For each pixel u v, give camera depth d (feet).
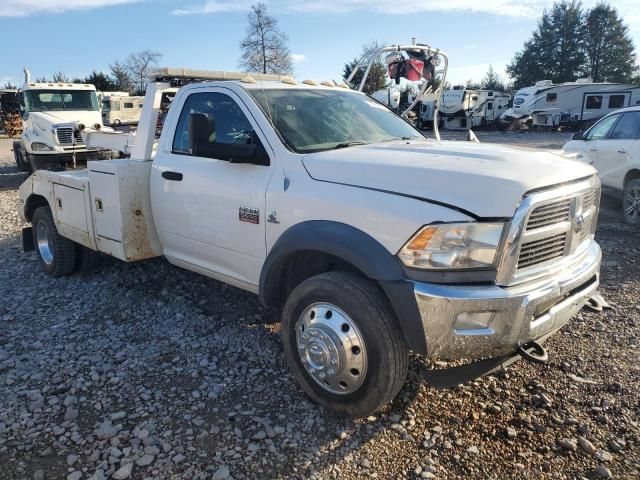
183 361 12.96
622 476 9.09
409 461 9.50
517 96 112.98
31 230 20.58
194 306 16.33
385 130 14.37
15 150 51.85
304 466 9.37
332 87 15.66
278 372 12.41
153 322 15.25
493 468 9.32
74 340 14.17
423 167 9.91
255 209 12.00
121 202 14.98
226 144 12.03
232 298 16.88
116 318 15.58
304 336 10.72
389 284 9.34
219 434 10.19
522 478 9.09
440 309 9.02
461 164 9.98
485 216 8.91
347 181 10.44
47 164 46.32
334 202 10.35
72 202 17.21
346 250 9.88
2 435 10.12
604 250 22.59
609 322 14.89
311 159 11.35
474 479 9.08
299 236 10.68
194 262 14.62
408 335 9.37
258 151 12.28
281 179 11.58
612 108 103.71
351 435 10.18
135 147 16.33
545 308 9.77
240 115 13.00
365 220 9.82
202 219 13.61
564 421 10.53
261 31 134.62
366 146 12.37
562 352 13.17
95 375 12.28
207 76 16.02
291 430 10.31
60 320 15.52
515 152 11.12
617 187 28.58
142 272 19.39
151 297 17.13
